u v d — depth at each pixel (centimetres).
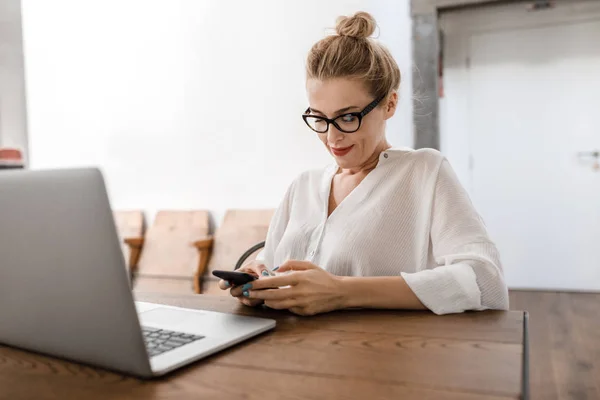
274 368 62
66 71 342
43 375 63
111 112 333
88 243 57
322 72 104
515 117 352
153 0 316
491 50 353
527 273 357
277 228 141
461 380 57
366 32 107
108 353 61
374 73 104
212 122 307
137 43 322
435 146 285
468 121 361
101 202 55
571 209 346
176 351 66
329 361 64
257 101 295
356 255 115
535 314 292
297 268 91
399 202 116
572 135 342
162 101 318
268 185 296
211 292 277
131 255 305
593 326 267
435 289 88
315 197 131
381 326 79
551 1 320
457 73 360
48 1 343
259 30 292
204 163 311
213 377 60
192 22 307
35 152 356
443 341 71
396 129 287
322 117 107
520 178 354
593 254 342
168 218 310
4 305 70
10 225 65
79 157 343
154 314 87
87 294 60
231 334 74
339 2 276
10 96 353
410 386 55
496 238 362
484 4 294
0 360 69
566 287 350
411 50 290
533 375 203
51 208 60
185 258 293
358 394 54
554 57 341
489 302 93
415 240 114
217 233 287
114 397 55
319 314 88
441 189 110
